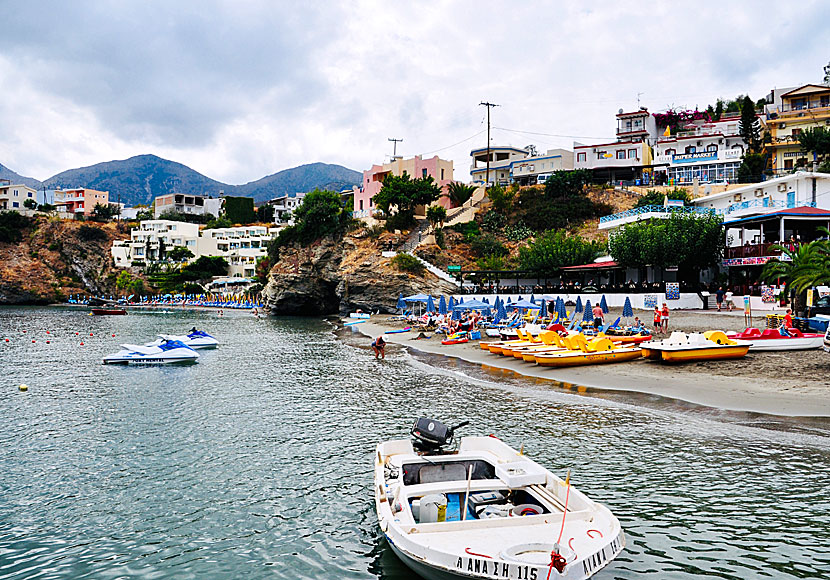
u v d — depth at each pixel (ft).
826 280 108.68
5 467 58.03
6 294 456.86
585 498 34.81
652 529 40.14
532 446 59.47
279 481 52.90
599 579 33.91
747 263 167.02
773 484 46.78
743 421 64.18
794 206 181.68
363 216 349.41
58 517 46.09
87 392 97.35
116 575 37.22
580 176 311.88
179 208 618.85
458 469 43.50
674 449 56.39
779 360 94.84
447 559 29.07
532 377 100.07
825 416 64.18
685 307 175.63
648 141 378.73
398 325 214.07
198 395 93.20
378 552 39.40
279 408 82.02
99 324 272.10
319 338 190.49
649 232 181.47
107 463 58.80
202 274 492.54
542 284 239.71
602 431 63.77
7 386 104.12
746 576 33.99
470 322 171.83
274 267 339.57
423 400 84.79
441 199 347.97
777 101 350.02
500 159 403.75
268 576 36.63
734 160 299.79
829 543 37.50
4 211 500.74
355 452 60.85
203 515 45.96
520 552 29.37
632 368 100.32
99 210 565.12
